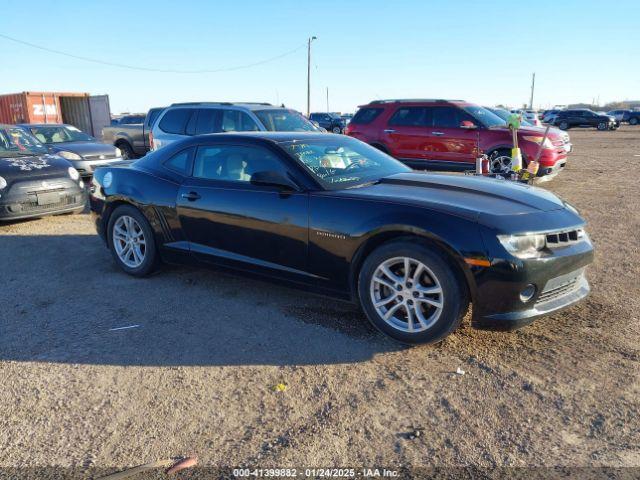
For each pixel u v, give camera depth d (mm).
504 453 2549
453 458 2520
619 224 7270
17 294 4777
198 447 2633
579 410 2871
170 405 2990
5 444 2684
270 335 3846
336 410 2914
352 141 5031
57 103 21828
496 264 3209
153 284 5004
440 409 2904
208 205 4504
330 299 4344
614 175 12422
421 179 4242
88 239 6836
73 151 11789
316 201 3900
